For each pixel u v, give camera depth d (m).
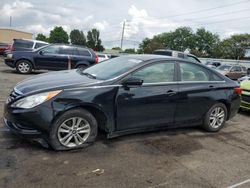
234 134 5.96
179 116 5.37
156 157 4.39
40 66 13.11
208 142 5.30
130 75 4.76
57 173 3.63
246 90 7.87
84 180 3.53
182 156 4.53
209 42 92.06
